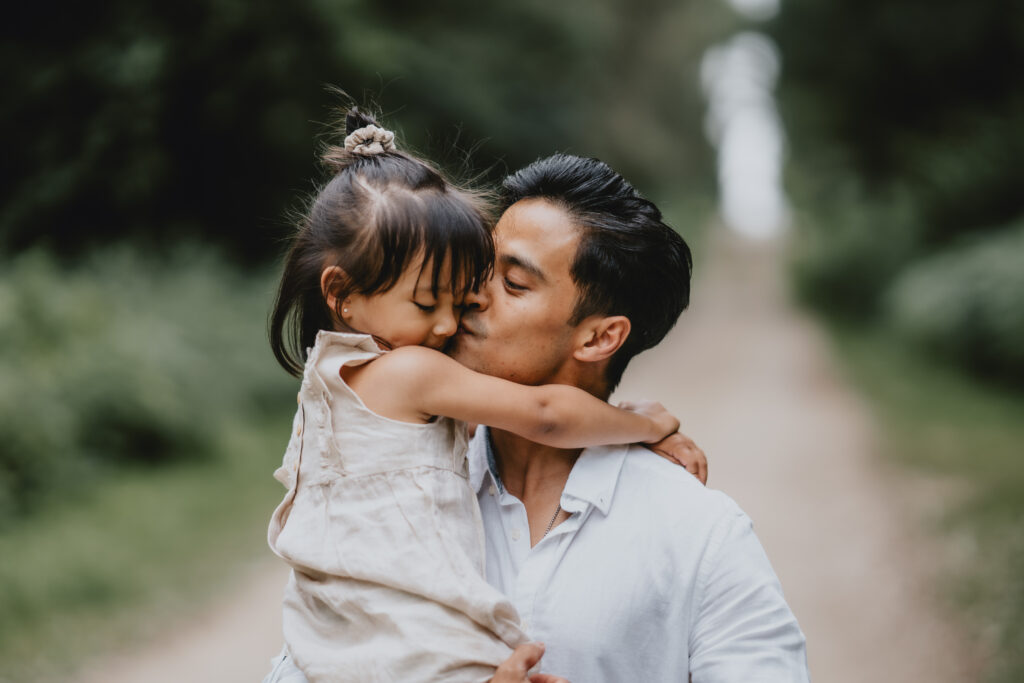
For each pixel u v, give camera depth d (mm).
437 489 1432
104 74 12789
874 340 16688
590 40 20016
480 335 1524
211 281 11336
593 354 1523
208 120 13320
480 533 1480
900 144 18406
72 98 13312
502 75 17875
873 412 10211
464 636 1361
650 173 32875
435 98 15742
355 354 1468
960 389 10984
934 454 7824
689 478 1496
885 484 7117
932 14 16766
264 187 14242
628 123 30594
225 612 5008
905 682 4062
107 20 13367
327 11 12758
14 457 6355
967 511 6082
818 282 23172
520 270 1503
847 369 13797
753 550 1434
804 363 15148
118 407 7594
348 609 1411
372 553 1403
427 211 1443
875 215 20672
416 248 1434
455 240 1447
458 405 1440
